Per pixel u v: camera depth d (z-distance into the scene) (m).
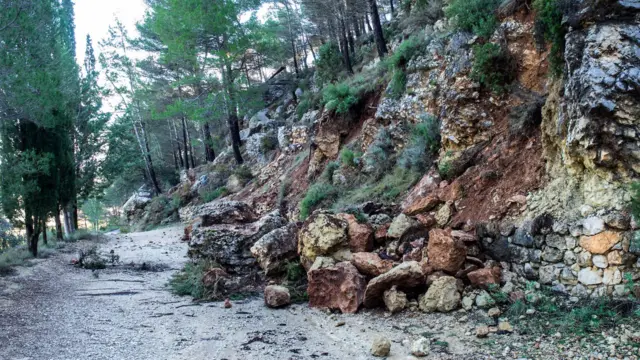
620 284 5.61
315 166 18.28
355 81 18.97
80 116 21.97
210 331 6.55
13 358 5.15
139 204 35.88
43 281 9.84
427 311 6.67
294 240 9.77
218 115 26.08
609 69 6.15
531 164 7.86
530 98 8.97
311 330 6.56
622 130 5.96
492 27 9.96
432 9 16.70
